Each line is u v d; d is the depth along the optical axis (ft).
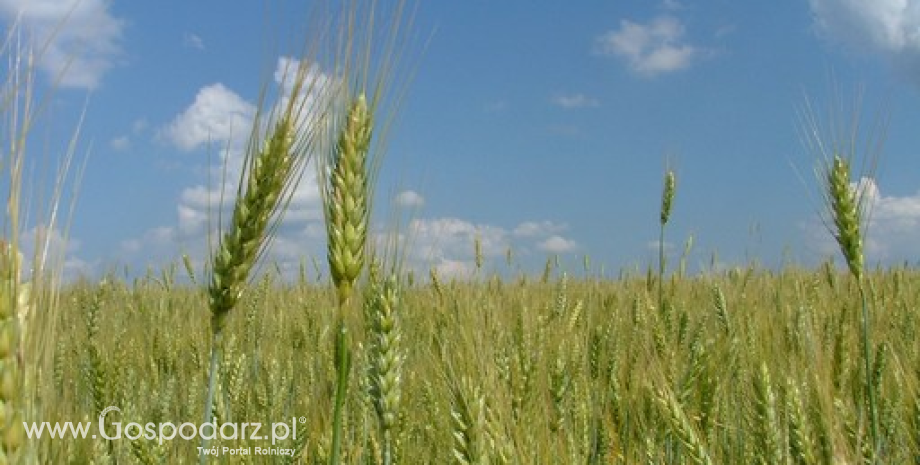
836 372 2.57
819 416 2.06
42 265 1.41
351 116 1.65
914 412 2.21
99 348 2.95
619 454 2.43
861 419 2.16
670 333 3.12
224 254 1.67
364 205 1.64
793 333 3.18
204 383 3.08
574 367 2.66
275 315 4.24
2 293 1.31
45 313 1.43
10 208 1.33
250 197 1.66
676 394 2.35
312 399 2.81
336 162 1.65
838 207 2.55
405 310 3.14
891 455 2.31
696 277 5.09
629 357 2.89
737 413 2.49
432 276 3.81
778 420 2.08
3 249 1.32
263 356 3.32
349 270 1.60
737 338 2.78
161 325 3.90
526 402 2.16
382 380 1.87
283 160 1.67
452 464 1.93
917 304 4.05
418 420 2.56
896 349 2.93
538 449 2.06
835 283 4.25
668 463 2.33
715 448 2.32
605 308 3.96
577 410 2.41
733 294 4.27
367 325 2.29
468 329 2.34
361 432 2.33
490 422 1.77
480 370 1.96
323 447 2.23
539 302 3.99
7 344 1.30
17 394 1.32
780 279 4.75
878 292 4.14
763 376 2.03
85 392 2.91
